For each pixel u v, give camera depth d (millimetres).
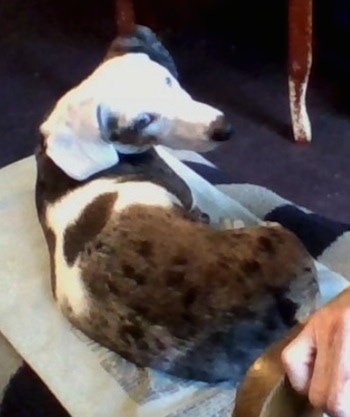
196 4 2102
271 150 1783
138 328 1002
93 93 1051
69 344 1104
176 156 1443
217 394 1021
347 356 658
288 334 728
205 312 966
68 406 1043
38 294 1176
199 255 982
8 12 2211
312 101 1884
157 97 1058
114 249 1014
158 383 1035
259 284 970
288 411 705
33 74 2029
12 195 1321
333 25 1900
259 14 2105
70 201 1076
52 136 1071
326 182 1715
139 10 2004
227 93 1924
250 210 1387
